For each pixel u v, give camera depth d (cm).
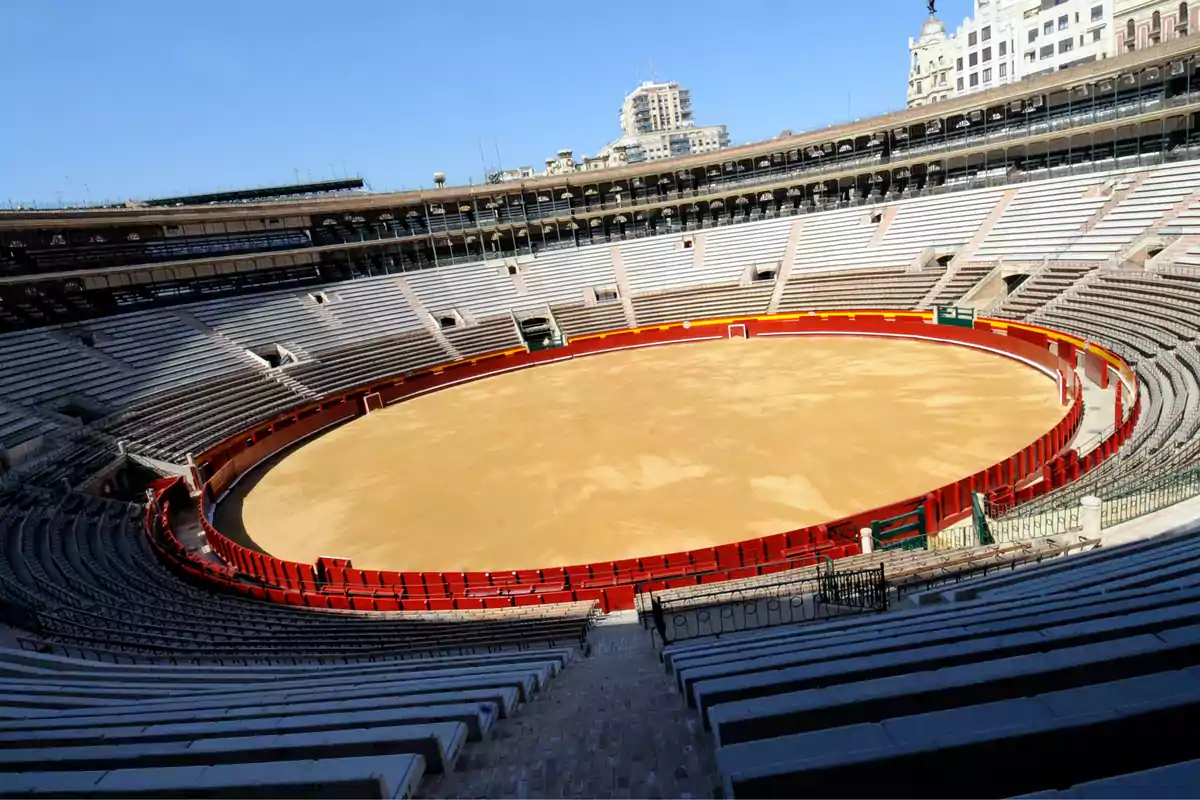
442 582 2048
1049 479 2138
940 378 3719
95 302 4675
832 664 649
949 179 5719
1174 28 6825
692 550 2125
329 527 2775
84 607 1812
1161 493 1600
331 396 4622
